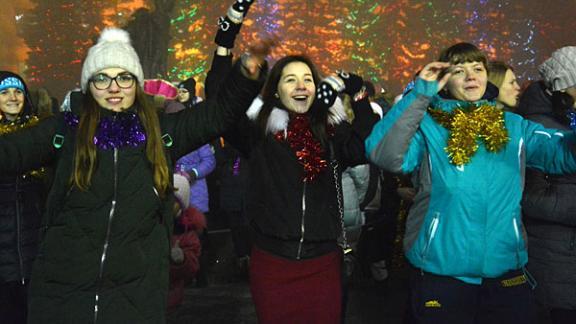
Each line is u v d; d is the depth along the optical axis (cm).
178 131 350
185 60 3500
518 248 386
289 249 405
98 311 324
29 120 502
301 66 421
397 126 377
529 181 420
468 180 377
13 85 505
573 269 414
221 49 391
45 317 324
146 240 335
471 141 373
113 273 326
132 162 333
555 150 385
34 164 337
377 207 676
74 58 3556
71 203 326
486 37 4019
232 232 830
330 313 410
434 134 386
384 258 671
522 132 393
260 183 413
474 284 386
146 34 2434
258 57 343
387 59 3869
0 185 458
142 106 345
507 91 521
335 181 416
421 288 389
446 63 369
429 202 387
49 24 3556
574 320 423
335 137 420
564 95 427
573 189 406
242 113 353
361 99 426
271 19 3744
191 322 648
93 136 329
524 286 392
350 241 565
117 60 339
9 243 458
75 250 325
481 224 378
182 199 520
